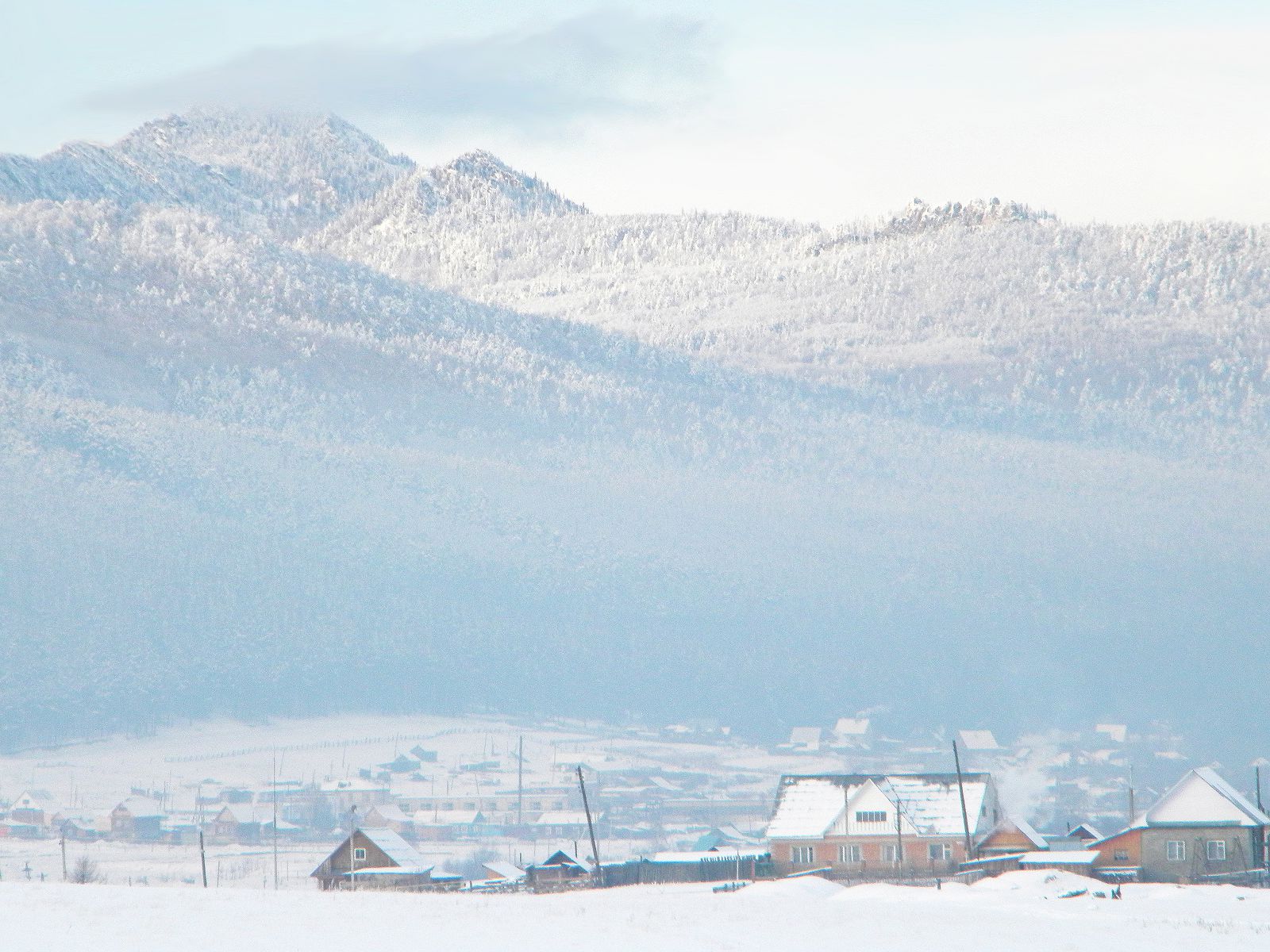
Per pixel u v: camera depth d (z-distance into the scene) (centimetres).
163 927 11875
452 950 11406
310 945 11412
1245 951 12438
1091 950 12331
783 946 12069
